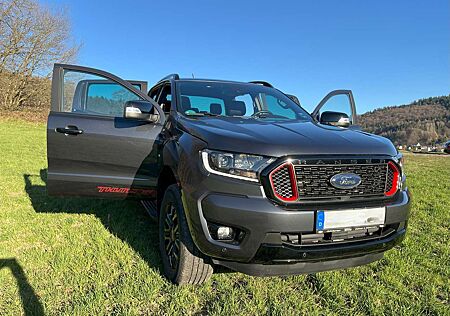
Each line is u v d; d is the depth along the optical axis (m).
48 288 2.60
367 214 2.33
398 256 3.35
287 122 3.06
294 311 2.38
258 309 2.40
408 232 4.14
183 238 2.54
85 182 3.42
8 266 2.96
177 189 2.74
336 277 2.88
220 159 2.30
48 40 27.75
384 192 2.43
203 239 2.29
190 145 2.56
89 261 3.01
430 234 4.07
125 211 4.57
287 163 2.21
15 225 3.98
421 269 3.10
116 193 3.48
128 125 3.45
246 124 2.81
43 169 7.76
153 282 2.72
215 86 3.90
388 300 2.57
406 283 2.86
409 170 10.98
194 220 2.34
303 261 2.23
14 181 6.37
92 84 3.68
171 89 3.73
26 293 2.54
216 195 2.26
